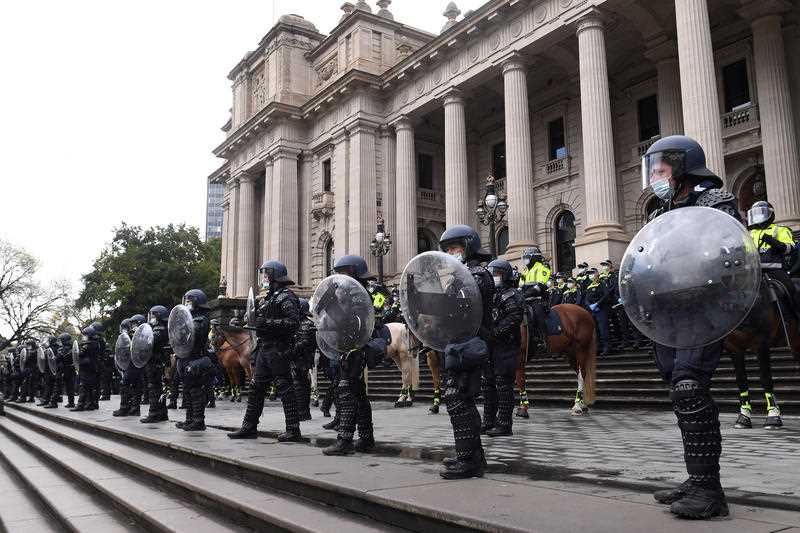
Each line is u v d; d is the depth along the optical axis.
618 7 22.47
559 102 29.42
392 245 31.69
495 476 4.45
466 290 4.54
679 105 23.91
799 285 7.79
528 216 24.41
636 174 26.05
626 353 14.74
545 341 10.04
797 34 21.08
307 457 5.73
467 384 4.49
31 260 60.81
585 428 8.34
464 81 27.92
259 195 42.41
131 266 54.19
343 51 34.78
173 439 7.57
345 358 6.20
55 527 5.69
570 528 2.79
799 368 10.13
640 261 3.24
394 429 8.71
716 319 3.05
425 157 35.81
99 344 15.69
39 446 10.07
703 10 18.55
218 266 60.09
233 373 19.03
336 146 34.22
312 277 35.53
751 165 21.77
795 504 3.33
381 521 3.71
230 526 4.43
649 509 3.19
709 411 3.17
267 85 39.47
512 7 25.30
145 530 4.92
